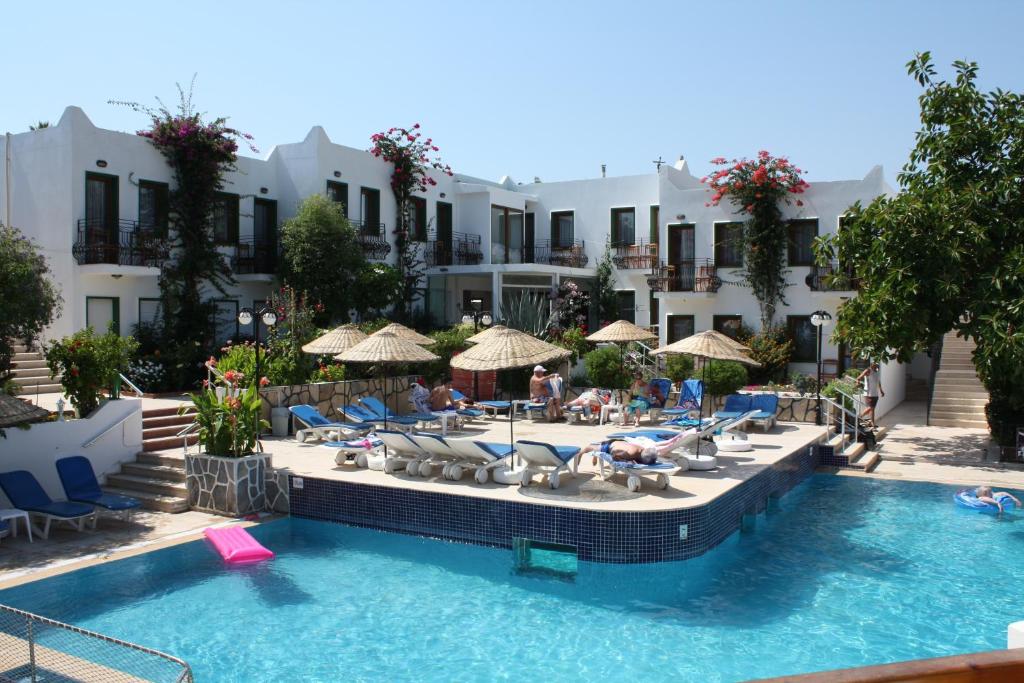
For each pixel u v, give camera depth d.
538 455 11.10
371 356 12.97
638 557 9.74
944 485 14.24
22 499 10.84
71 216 20.22
